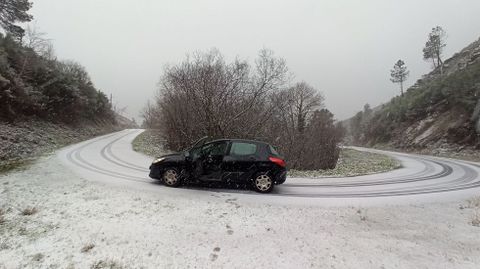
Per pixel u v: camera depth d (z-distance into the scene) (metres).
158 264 4.52
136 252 4.84
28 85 24.86
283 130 23.11
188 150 9.23
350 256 4.77
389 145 50.09
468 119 34.47
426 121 43.41
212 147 9.02
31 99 23.66
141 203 7.21
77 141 26.83
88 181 9.60
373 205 7.86
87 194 7.96
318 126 25.39
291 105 27.48
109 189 8.52
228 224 6.04
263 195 8.55
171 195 8.03
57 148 19.92
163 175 9.18
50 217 6.31
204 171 8.85
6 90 20.22
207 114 19.05
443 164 21.95
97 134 37.53
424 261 4.64
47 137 22.31
